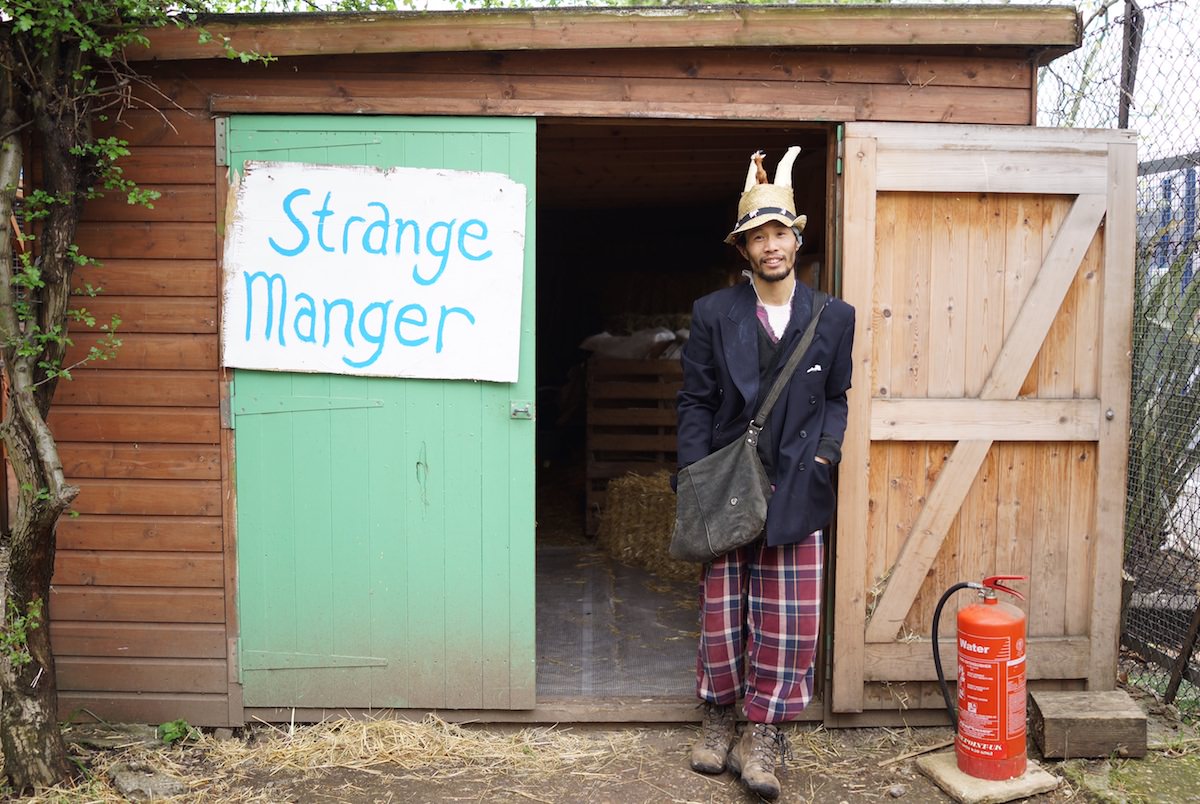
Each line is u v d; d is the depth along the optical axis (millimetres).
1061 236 3408
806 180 4934
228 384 3355
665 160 5223
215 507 3391
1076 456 3504
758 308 3082
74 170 3033
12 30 2834
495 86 3293
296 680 3447
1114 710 3291
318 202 3301
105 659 3426
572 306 8305
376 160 3303
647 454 6488
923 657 3496
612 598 5074
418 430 3383
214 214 3312
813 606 3117
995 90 3402
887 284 3402
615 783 3146
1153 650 4059
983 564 3520
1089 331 3473
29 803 2906
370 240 3312
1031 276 3436
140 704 3436
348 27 3180
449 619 3439
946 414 3420
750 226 2945
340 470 3387
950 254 3410
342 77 3281
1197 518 4008
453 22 3186
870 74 3357
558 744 3400
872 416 3404
